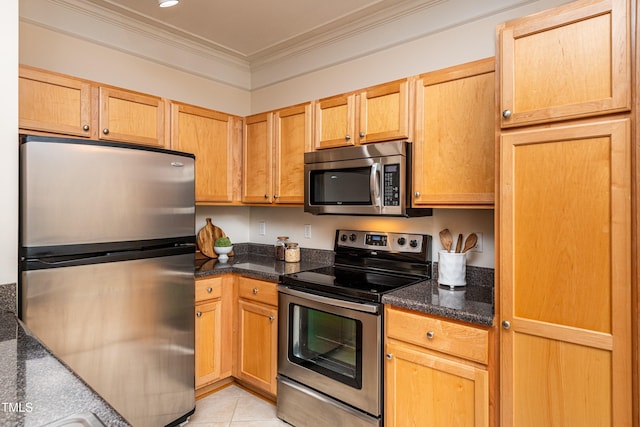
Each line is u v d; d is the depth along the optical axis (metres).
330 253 2.75
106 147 1.73
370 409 1.83
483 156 1.75
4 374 0.91
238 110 3.28
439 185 1.89
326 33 2.70
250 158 2.84
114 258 1.75
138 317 1.86
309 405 2.10
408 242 2.29
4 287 1.48
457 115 1.83
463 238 2.13
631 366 1.18
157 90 2.73
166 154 1.99
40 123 1.89
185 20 2.52
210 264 2.72
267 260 2.96
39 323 1.52
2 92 1.48
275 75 3.14
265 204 2.75
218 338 2.50
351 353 1.92
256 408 2.39
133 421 1.84
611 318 1.22
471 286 2.03
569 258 1.30
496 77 1.46
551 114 1.32
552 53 1.32
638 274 1.17
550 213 1.33
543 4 1.89
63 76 1.98
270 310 2.35
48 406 0.76
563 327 1.31
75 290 1.62
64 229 1.59
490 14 2.05
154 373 1.94
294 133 2.54
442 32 2.24
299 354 2.18
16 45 1.51
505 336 1.43
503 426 1.43
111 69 2.49
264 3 2.31
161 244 1.97
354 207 2.15
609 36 1.21
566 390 1.30
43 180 1.54
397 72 2.44
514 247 1.41
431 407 1.65
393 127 2.05
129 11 2.40
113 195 1.75
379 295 1.82
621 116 1.20
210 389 2.62
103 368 1.71
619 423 1.21
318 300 2.01
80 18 2.33
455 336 1.58
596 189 1.24
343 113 2.29
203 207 3.06
